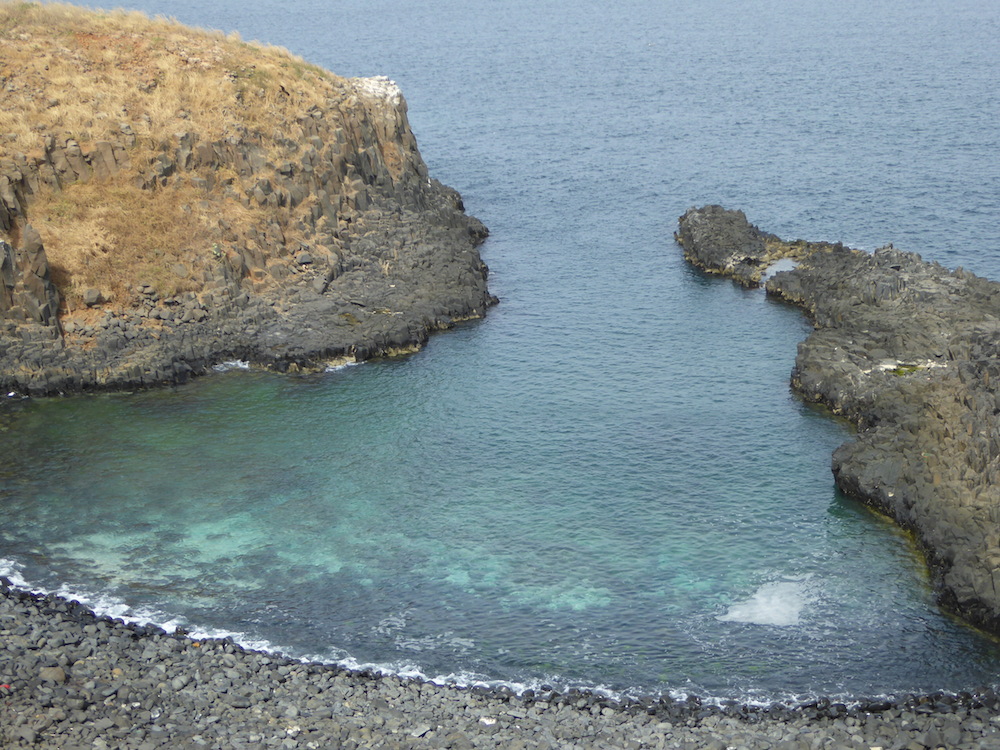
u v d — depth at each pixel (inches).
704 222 4062.5
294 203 3553.2
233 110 3590.1
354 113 3944.4
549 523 2283.5
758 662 1838.1
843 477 2363.4
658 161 5418.3
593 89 7864.2
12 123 3272.6
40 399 2886.3
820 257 3619.6
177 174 3398.1
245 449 2625.5
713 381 2945.4
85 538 2244.1
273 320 3218.5
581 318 3420.3
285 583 2089.1
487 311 3503.9
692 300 3538.4
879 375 2733.8
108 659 1797.5
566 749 1579.7
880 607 1980.8
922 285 3132.4
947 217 4264.3
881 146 5506.9
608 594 2038.6
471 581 2089.1
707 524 2267.5
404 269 3577.8
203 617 1979.6
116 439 2672.2
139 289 3147.1
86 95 3462.1
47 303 2999.5
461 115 6889.8
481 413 2797.7
